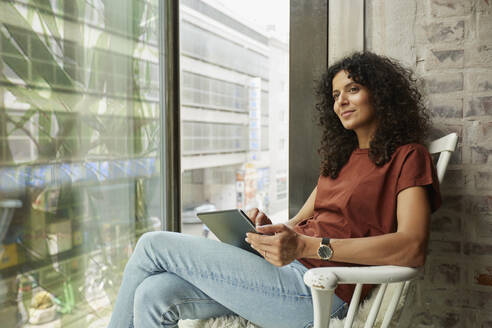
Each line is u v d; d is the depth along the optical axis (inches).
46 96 45.4
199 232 76.3
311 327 42.4
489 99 55.3
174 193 66.2
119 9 55.2
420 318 59.5
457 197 57.4
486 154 55.8
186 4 73.4
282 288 41.8
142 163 60.6
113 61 54.6
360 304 43.8
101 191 53.5
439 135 58.0
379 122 46.0
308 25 65.9
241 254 42.7
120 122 56.2
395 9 60.2
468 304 57.3
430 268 58.9
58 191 47.3
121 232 57.2
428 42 58.3
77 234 50.1
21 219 43.3
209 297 43.9
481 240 56.4
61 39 47.0
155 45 62.3
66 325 49.0
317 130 65.7
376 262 37.5
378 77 46.9
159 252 42.0
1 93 40.8
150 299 40.8
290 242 38.9
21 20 42.5
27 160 43.6
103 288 54.3
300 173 67.1
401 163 42.6
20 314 43.7
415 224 38.6
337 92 50.2
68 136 48.4
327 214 47.9
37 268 45.2
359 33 62.8
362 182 44.3
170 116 65.1
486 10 55.2
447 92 57.4
